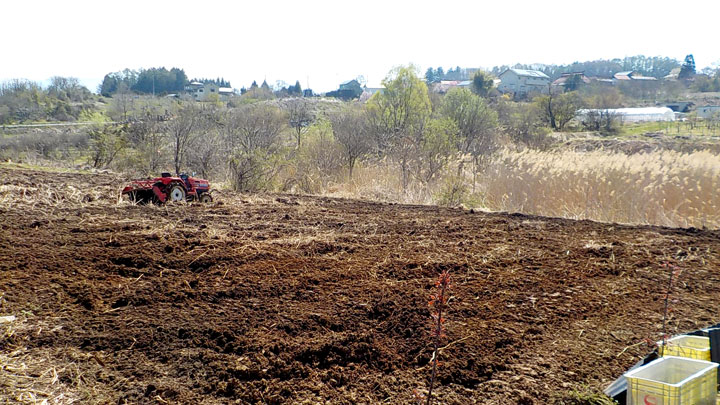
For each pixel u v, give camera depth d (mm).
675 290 5961
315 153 18500
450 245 7527
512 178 13195
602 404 3570
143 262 5957
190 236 7344
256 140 19719
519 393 3719
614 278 6297
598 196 11781
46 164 20906
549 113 54531
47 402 3252
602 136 49844
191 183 10906
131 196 10391
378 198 13906
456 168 15469
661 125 59531
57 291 5008
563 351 4383
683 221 10836
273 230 8070
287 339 4250
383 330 4586
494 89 73125
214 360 3871
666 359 3816
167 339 4148
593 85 85625
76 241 6711
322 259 6562
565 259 6980
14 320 4312
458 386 3795
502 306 5262
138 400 3352
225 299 5070
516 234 8438
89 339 4070
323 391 3631
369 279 5859
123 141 22172
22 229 7234
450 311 5047
